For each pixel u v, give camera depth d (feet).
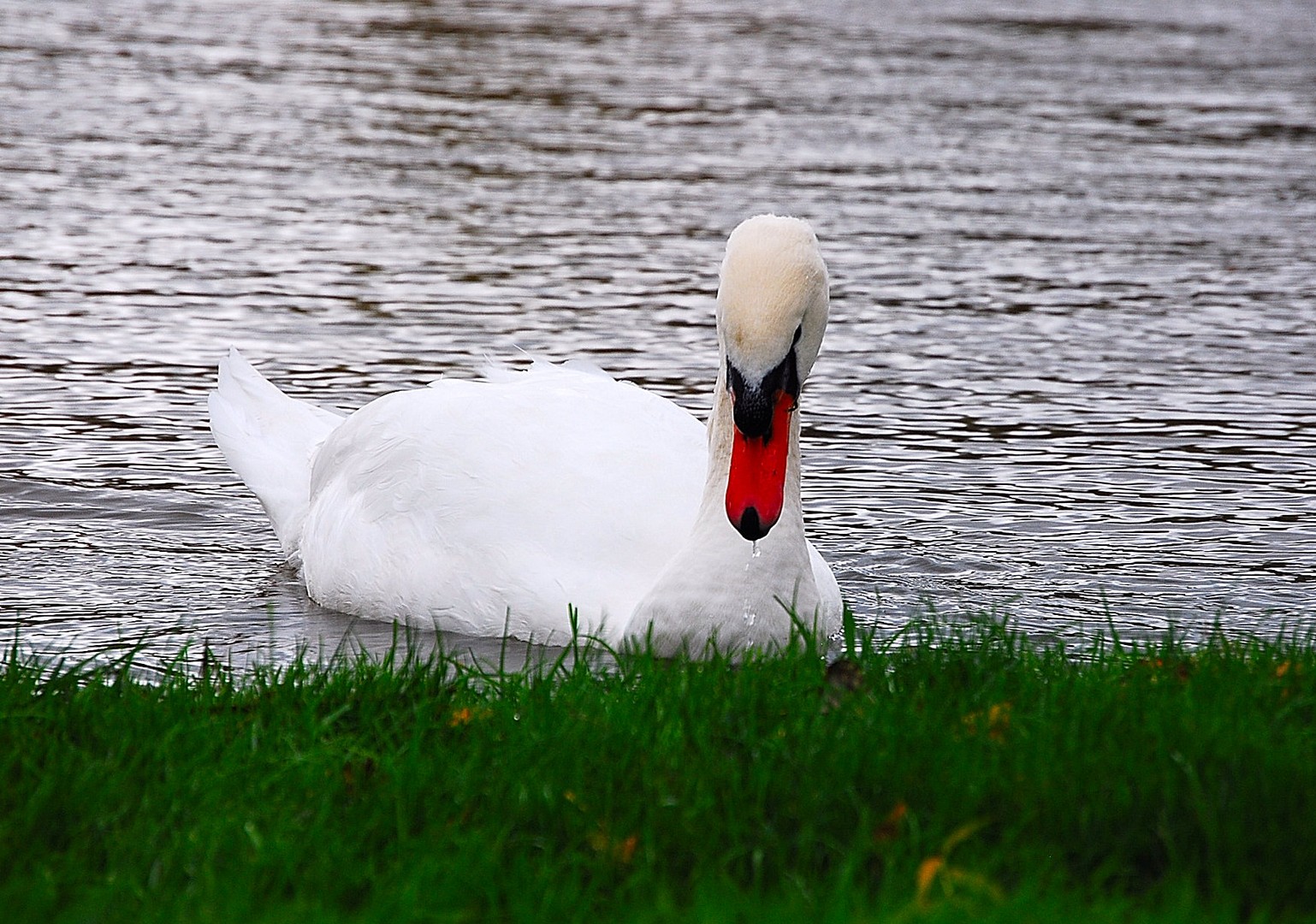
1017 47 151.53
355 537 40.27
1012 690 29.35
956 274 78.07
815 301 32.99
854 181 97.40
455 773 25.66
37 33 141.38
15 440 52.34
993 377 61.93
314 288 72.90
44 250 77.56
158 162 97.09
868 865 23.41
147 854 23.21
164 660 34.81
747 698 28.30
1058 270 79.36
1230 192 97.60
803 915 20.92
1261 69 142.51
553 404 41.19
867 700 27.99
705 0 182.19
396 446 40.50
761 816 24.30
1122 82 133.90
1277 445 54.08
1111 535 45.32
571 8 171.73
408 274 75.72
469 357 63.36
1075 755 25.45
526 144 105.60
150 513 46.85
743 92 125.39
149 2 163.63
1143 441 54.44
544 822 24.47
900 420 56.44
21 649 36.01
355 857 23.45
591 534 38.11
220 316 68.18
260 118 110.63
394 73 129.29
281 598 41.37
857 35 156.66
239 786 25.36
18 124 105.19
